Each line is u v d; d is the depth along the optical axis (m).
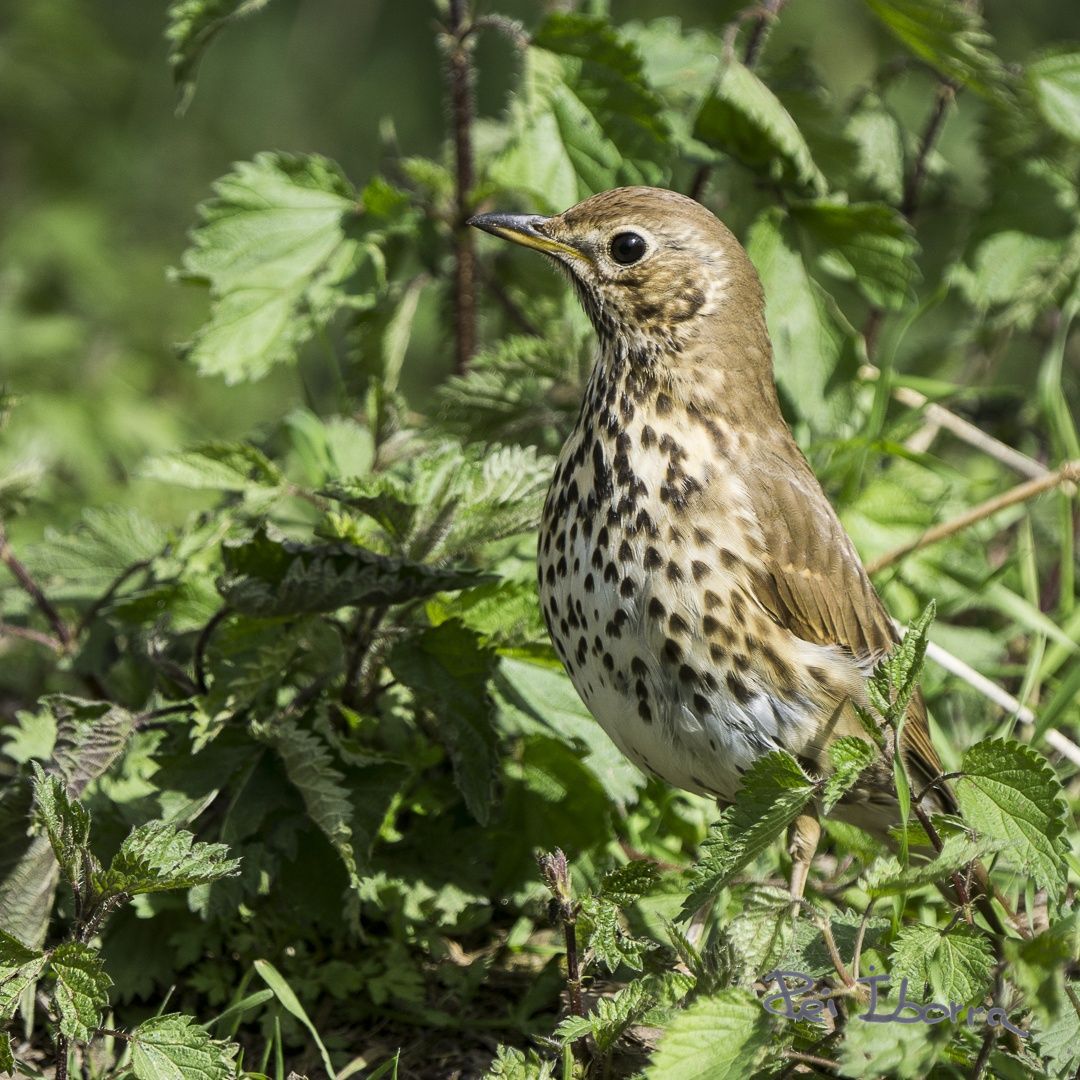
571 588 7.80
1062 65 11.20
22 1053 7.59
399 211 10.40
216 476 9.22
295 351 10.06
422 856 8.65
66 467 15.45
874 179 12.28
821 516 8.14
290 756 7.86
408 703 9.09
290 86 21.20
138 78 21.06
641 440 7.82
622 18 18.80
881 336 13.92
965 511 11.07
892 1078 6.23
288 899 8.11
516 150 10.16
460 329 11.17
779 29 17.67
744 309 8.36
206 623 9.22
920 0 10.30
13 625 10.30
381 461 9.78
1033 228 11.82
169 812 7.94
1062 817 6.38
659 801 9.09
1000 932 7.60
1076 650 10.05
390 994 8.16
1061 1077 6.42
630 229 8.23
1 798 7.72
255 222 10.24
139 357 17.67
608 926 6.77
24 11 20.30
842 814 8.37
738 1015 6.22
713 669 7.56
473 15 11.34
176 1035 6.54
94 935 6.84
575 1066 6.74
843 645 8.16
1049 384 11.37
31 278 18.25
